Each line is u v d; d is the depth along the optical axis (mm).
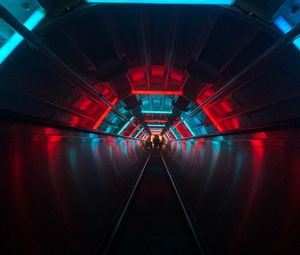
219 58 4207
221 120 6930
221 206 4543
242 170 4559
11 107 3760
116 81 5551
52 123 3812
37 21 2695
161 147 39125
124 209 5648
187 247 4250
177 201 6730
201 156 8930
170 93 6754
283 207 2885
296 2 2227
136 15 3197
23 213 2855
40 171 3652
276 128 3174
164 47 4289
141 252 4113
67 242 3250
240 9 2611
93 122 7523
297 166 2895
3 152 2893
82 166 5496
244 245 3133
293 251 2398
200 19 3248
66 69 3311
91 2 2641
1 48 2865
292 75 3207
